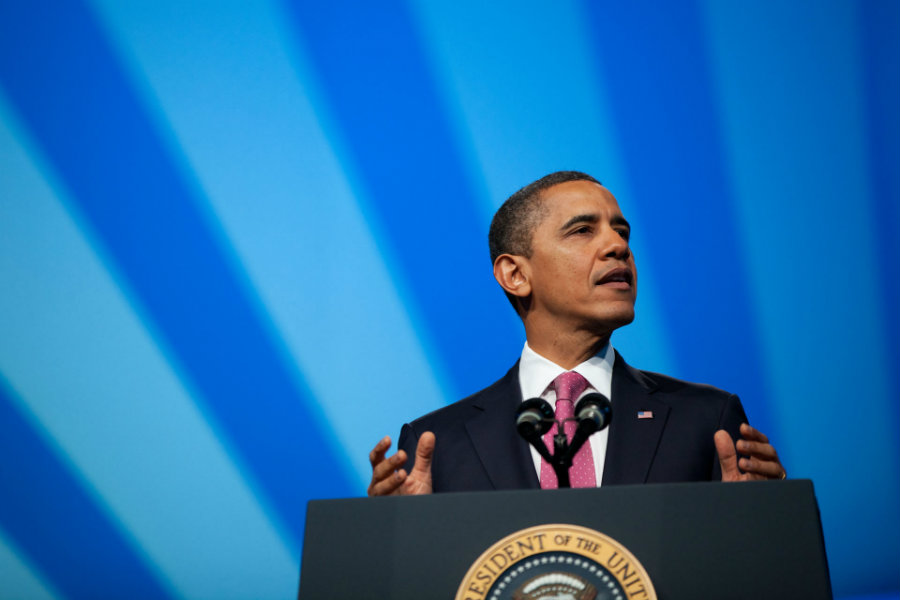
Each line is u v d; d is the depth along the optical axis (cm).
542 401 474
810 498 365
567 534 361
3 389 1124
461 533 373
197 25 1213
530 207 666
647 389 618
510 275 674
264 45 1212
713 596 352
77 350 1138
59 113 1184
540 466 582
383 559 374
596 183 677
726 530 361
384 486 445
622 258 633
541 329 646
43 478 1109
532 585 354
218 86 1200
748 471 429
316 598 371
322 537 383
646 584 349
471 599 355
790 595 351
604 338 634
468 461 596
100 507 1106
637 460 568
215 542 1102
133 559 1097
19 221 1161
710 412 597
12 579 1085
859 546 1086
